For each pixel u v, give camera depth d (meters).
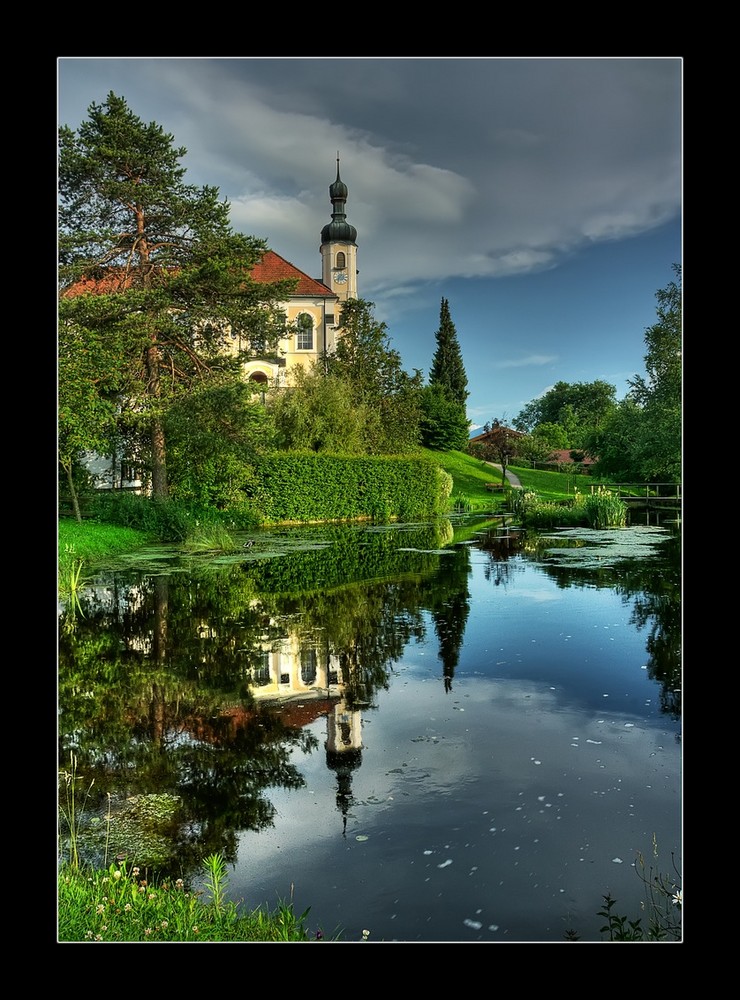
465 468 57.62
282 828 4.36
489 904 3.54
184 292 22.39
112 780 5.12
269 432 27.97
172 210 22.30
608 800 4.63
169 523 21.12
